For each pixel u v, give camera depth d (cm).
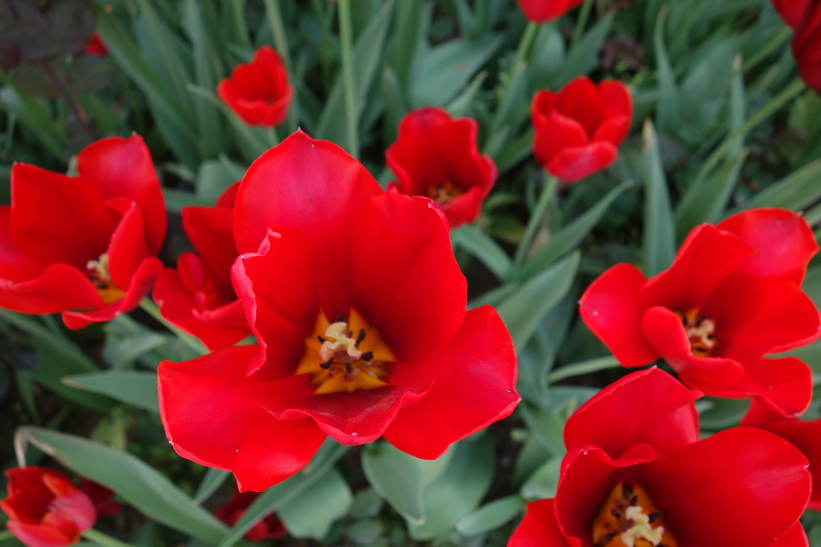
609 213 102
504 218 102
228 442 60
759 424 66
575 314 101
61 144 99
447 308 61
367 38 92
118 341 90
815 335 65
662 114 103
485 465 89
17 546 87
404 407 61
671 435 65
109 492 88
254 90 88
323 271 63
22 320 85
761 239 68
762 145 108
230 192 66
